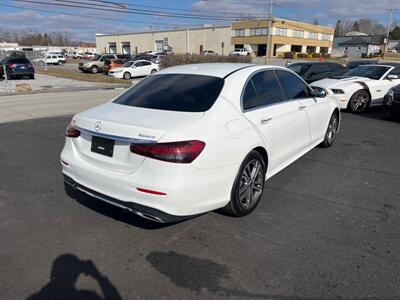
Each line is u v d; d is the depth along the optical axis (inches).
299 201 160.7
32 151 239.8
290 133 174.6
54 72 1224.8
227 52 2901.1
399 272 109.7
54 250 121.3
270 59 2320.4
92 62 1238.9
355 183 183.0
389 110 348.5
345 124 334.6
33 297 98.9
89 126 127.6
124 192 119.0
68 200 160.9
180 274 109.0
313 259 116.3
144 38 3339.1
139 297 99.3
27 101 521.0
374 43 3380.9
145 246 124.2
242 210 141.3
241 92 143.8
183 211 115.6
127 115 127.5
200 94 137.2
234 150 128.0
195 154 113.4
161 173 111.4
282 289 102.1
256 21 2689.5
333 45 3735.2
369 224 139.6
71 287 103.1
